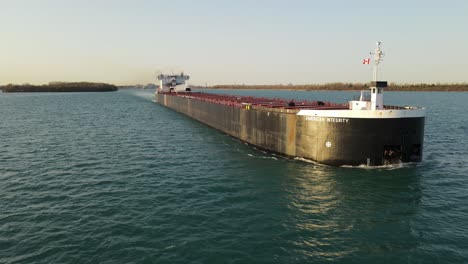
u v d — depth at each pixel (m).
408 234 17.69
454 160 31.91
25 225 18.39
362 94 31.44
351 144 28.34
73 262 14.88
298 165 30.34
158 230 17.86
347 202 21.88
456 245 16.47
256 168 29.84
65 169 29.86
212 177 27.34
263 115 37.16
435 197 22.70
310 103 43.41
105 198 22.48
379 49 28.42
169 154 35.91
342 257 15.58
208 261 15.05
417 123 28.33
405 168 28.44
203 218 19.39
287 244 16.66
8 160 33.22
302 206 21.28
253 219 19.36
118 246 16.20
